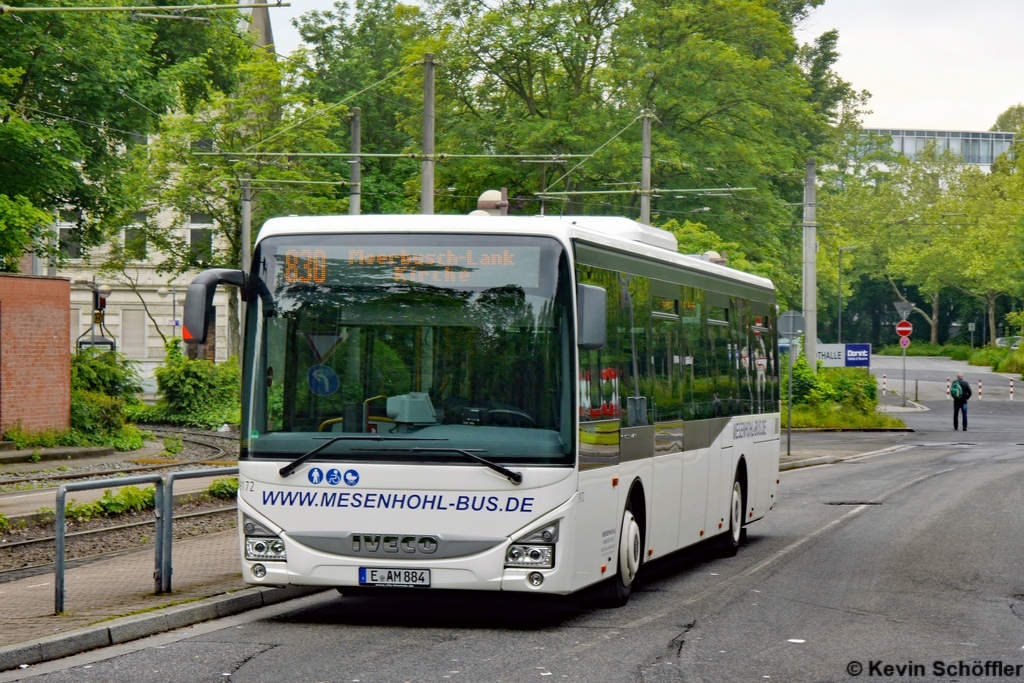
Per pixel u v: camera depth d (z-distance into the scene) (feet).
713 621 33.88
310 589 38.78
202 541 48.62
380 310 31.99
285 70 158.92
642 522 37.96
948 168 380.58
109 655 28.50
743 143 148.36
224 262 165.37
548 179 151.02
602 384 33.99
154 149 158.40
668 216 149.18
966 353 321.73
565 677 26.30
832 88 246.47
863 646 30.32
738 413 50.01
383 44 207.72
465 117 150.82
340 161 176.14
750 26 152.66
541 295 31.78
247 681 25.64
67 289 103.45
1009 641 31.17
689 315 43.57
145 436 115.65
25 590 36.58
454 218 32.45
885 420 144.56
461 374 31.60
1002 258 272.51
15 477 78.74
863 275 398.62
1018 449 115.44
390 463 31.24
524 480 30.94
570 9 148.56
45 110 115.65
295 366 32.09
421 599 37.93
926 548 50.60
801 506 69.56
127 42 118.11
